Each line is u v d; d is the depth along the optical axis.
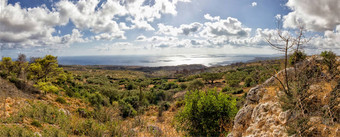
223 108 10.66
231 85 50.00
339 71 5.98
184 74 146.38
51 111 12.64
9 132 7.40
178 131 11.81
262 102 7.48
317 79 6.27
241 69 85.25
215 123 10.34
